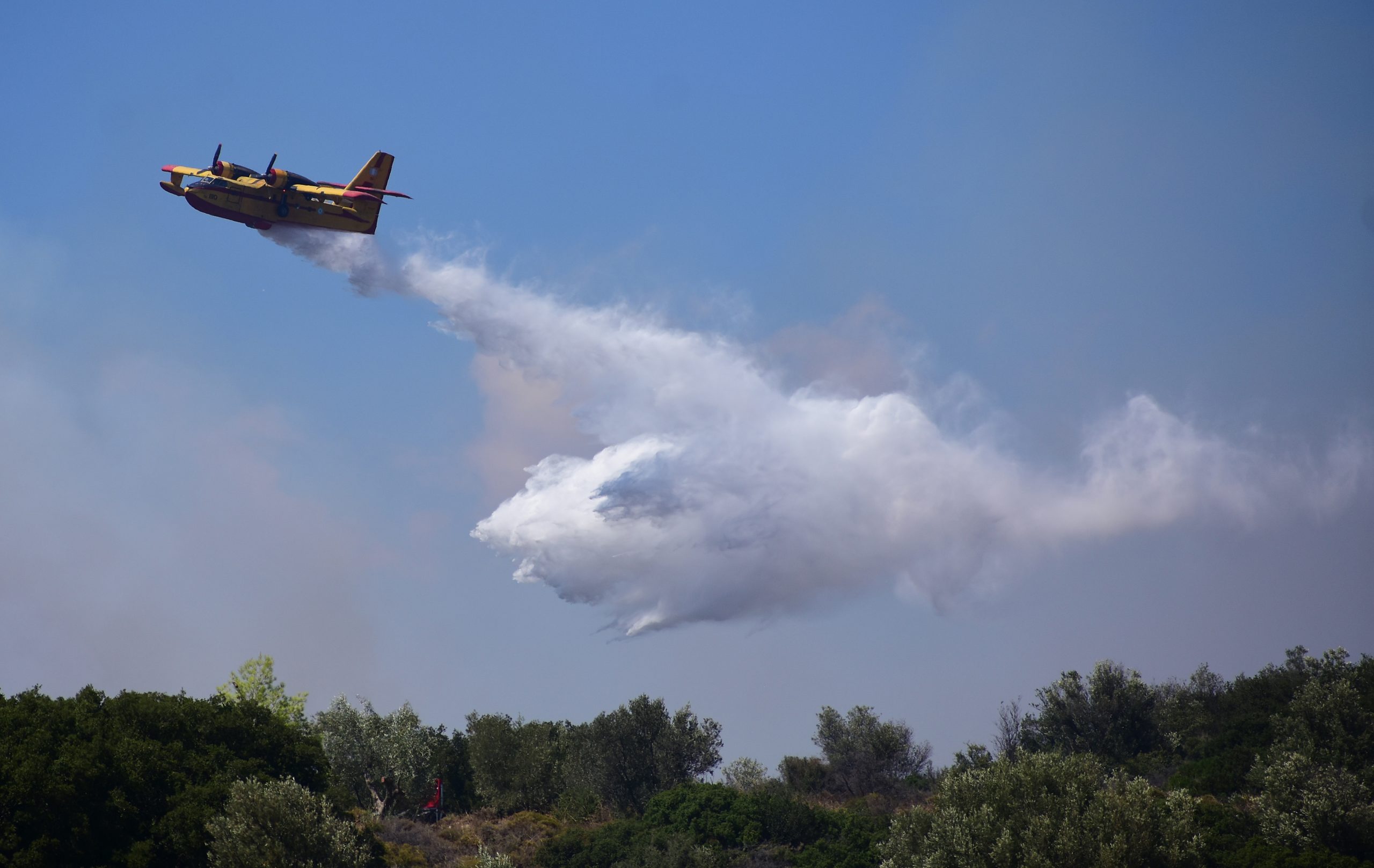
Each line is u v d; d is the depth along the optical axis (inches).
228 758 1163.3
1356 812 1165.7
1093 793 1161.4
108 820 1021.2
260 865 998.4
